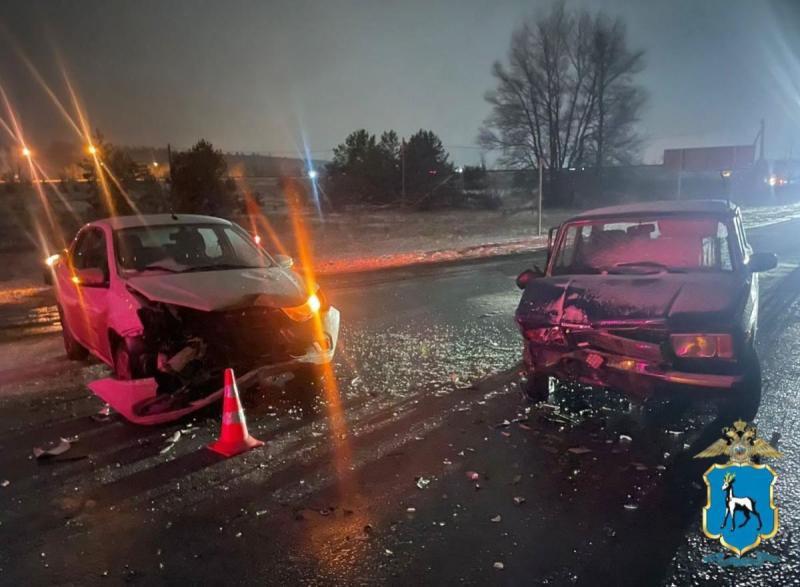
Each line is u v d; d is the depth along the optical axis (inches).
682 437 182.7
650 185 2309.3
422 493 154.3
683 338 170.7
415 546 130.7
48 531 141.3
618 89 2196.1
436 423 200.5
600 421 197.6
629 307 179.5
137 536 138.0
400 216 1606.8
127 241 252.1
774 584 114.3
